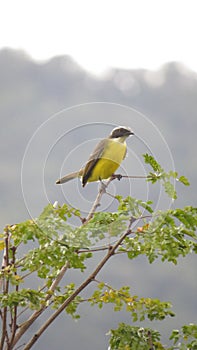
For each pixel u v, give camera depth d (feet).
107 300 33.19
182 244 32.17
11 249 32.73
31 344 30.81
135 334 32.89
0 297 29.94
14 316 30.48
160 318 32.99
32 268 31.63
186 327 33.06
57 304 33.83
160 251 32.24
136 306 32.94
